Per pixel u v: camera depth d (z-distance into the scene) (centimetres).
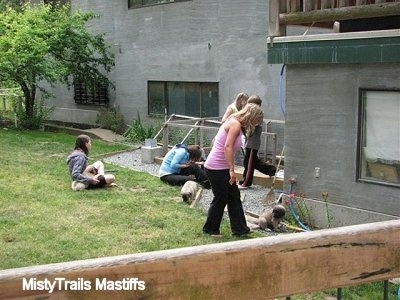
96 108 1614
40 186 798
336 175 620
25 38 1373
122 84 1507
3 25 1461
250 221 639
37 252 514
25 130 1505
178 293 140
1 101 1683
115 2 1495
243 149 848
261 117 555
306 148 646
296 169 658
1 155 1066
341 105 607
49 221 621
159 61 1366
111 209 677
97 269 132
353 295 435
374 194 586
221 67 1182
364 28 648
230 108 742
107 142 1336
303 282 154
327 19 595
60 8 1669
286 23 647
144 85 1429
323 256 156
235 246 145
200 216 656
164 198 749
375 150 589
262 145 1038
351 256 160
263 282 149
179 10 1280
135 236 572
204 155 1009
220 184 561
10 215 643
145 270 136
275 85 1056
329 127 621
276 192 795
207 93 1236
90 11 1557
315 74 627
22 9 1739
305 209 648
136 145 1280
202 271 142
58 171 916
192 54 1259
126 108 1502
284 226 625
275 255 149
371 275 163
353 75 593
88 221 624
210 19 1198
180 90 1316
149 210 677
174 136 1145
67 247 532
